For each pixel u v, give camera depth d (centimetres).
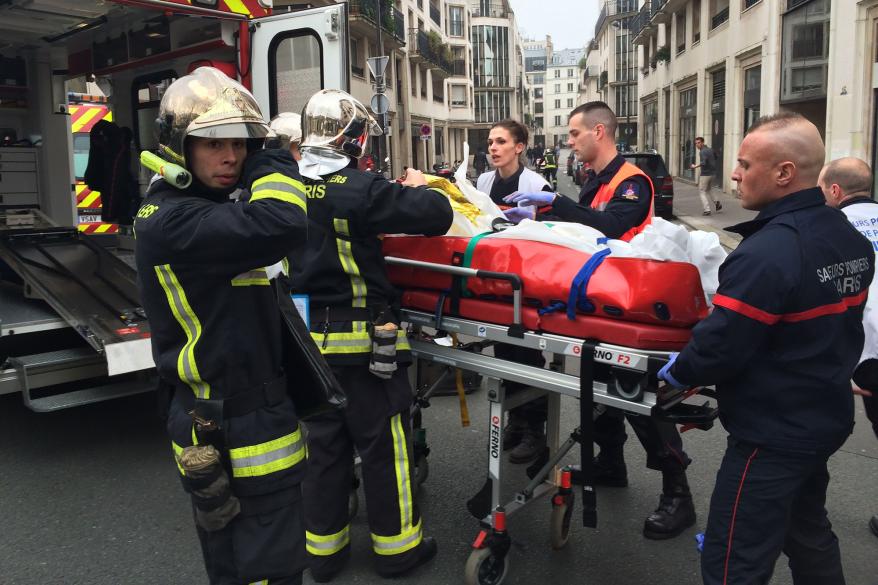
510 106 7262
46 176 652
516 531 325
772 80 1638
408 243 287
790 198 199
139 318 420
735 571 202
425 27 4084
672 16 2892
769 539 199
